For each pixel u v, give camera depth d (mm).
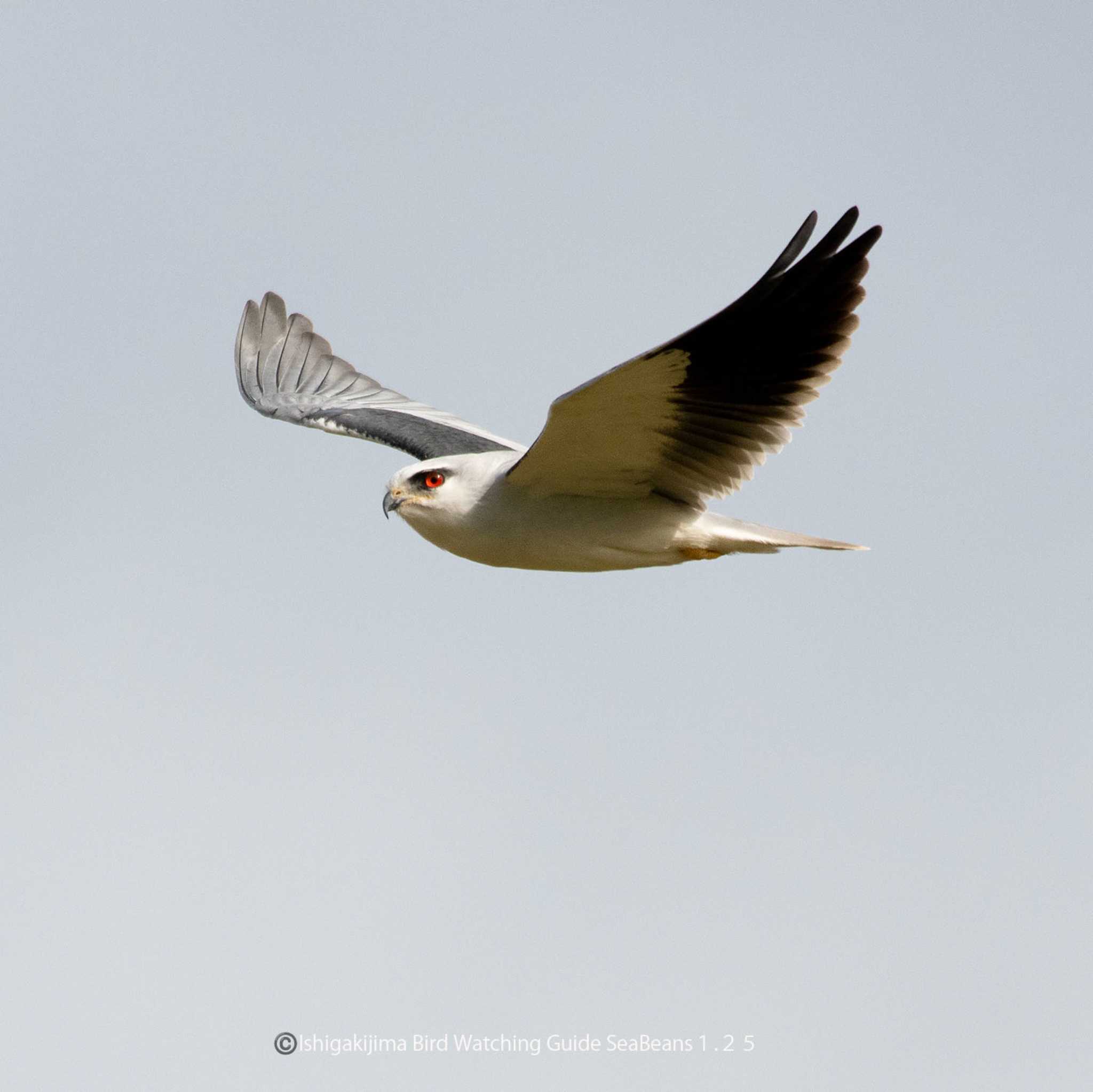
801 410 10578
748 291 9617
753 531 11484
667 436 10641
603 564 11648
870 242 9719
